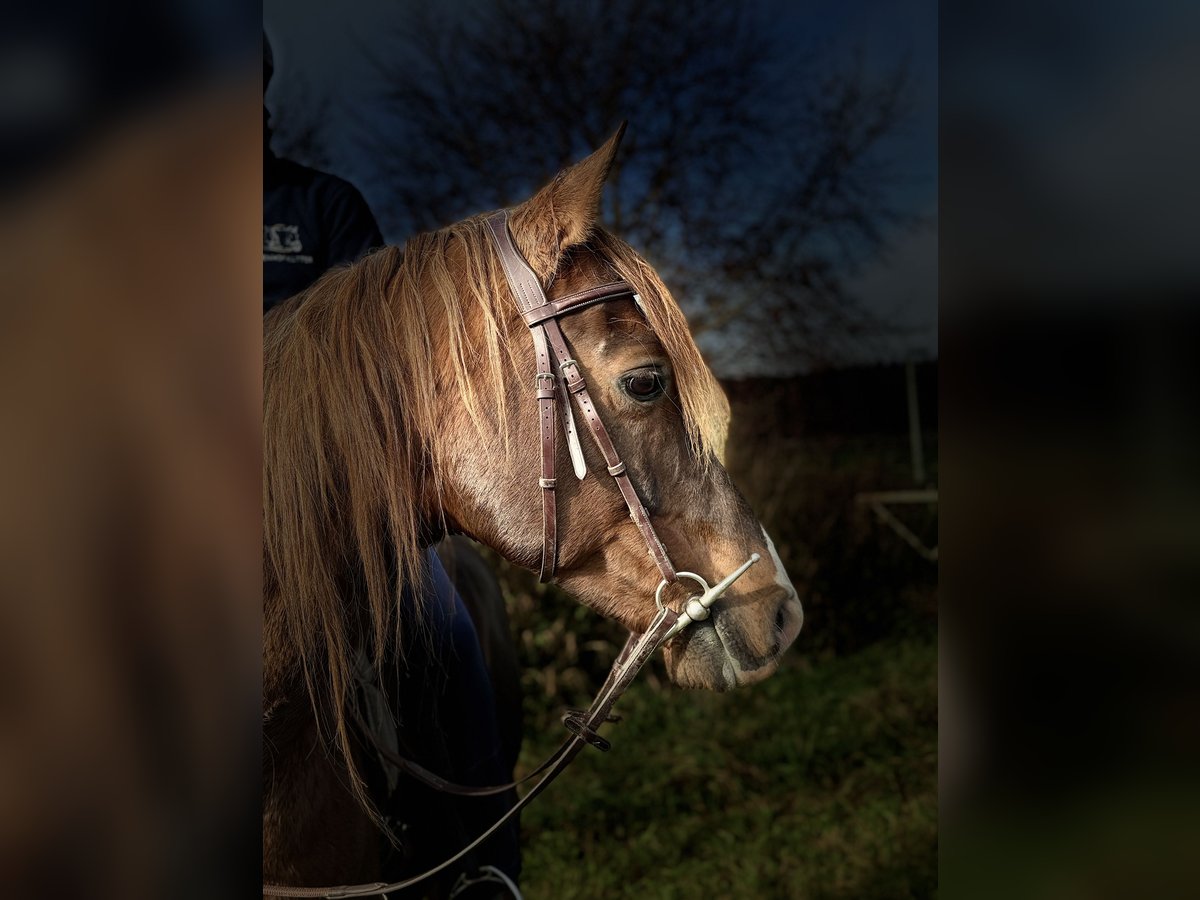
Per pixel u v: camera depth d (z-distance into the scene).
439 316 1.13
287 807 1.17
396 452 1.10
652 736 3.79
